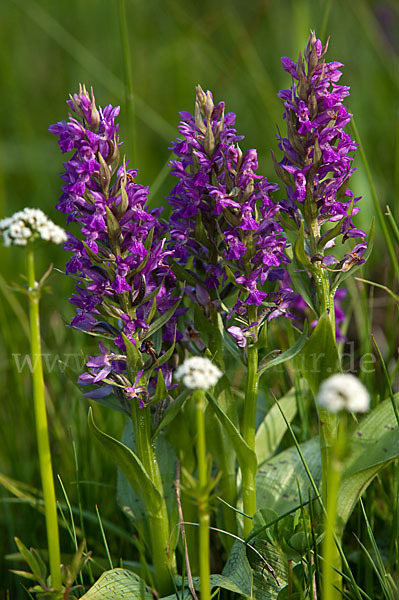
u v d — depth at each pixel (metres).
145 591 2.64
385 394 3.51
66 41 7.52
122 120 7.21
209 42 7.70
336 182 2.65
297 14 6.20
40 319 4.63
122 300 2.60
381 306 4.82
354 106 6.32
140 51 8.43
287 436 3.49
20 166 6.95
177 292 3.09
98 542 3.28
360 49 7.60
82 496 3.41
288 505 2.98
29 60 8.68
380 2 7.73
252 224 2.55
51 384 3.95
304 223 2.82
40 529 3.38
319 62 2.61
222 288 2.88
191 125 2.68
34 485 3.61
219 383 2.88
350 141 2.63
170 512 3.12
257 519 2.73
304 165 2.67
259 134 6.83
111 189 2.56
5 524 3.47
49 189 6.62
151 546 3.13
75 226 5.93
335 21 7.64
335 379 1.55
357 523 3.16
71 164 2.47
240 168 2.56
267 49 8.10
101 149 2.48
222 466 2.99
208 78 7.91
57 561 2.28
